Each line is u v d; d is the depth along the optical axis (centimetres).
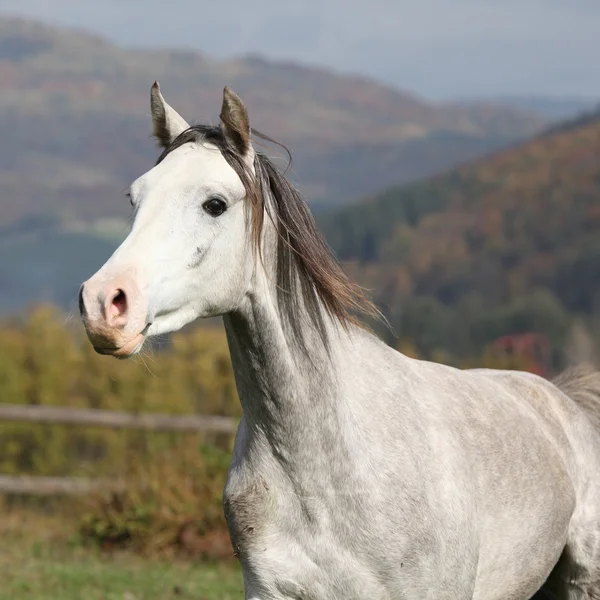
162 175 430
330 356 459
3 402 1560
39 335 1603
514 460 508
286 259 454
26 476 1524
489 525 491
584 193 11656
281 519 452
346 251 12262
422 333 6550
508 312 6294
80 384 1591
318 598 450
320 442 446
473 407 511
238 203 433
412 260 11250
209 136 442
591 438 577
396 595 450
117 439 1549
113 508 1245
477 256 11094
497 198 12269
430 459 466
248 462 463
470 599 477
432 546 454
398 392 479
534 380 590
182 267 420
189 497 1216
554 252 10619
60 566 1061
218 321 1772
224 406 1573
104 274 399
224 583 991
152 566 1103
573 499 543
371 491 446
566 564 554
